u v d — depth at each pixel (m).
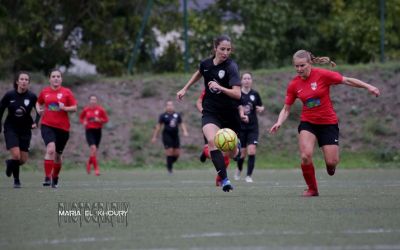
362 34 101.94
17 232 20.59
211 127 29.48
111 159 72.94
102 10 99.19
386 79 85.31
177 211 25.48
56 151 40.03
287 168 68.75
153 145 75.69
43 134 39.19
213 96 29.73
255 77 88.19
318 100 30.39
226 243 18.23
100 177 54.47
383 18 89.12
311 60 30.39
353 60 103.75
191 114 80.94
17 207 27.25
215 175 57.72
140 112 80.88
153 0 100.69
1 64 90.25
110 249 17.58
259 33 99.44
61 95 39.47
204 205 27.69
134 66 95.44
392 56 100.00
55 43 97.75
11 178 52.62
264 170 65.62
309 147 31.02
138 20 99.38
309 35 102.81
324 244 17.98
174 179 51.25
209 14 102.06
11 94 39.22
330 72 30.36
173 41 99.50
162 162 73.38
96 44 100.50
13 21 95.94
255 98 48.56
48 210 26.19
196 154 75.00
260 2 100.06
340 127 78.38
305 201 29.30
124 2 100.31
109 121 78.62
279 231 20.27
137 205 27.81
